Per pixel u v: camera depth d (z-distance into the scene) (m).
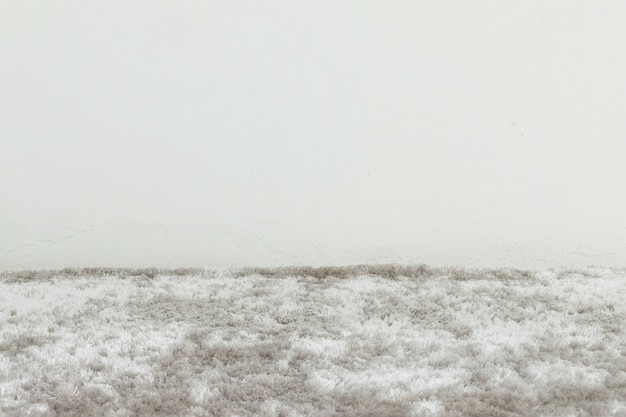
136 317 1.85
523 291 2.17
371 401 1.28
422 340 1.67
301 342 1.64
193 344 1.61
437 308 1.98
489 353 1.57
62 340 1.64
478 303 2.03
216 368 1.46
